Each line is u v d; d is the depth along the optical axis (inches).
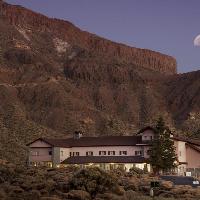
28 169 2866.6
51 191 1891.0
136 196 1913.1
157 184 1982.0
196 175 3905.0
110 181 1943.9
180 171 4426.7
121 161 4515.3
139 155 4584.2
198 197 2027.6
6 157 5620.1
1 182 2085.4
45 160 4729.3
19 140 7130.9
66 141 4909.0
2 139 6732.3
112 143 4704.7
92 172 1941.4
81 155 4778.5
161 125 4168.3
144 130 4630.9
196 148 4778.5
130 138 4793.3
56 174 2650.1
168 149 4030.5
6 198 1641.2
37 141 4800.7
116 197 1811.0
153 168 4052.7
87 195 1780.3
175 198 1975.9
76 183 1909.4
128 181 2445.9
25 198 1685.5
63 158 4729.3
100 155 4724.4
